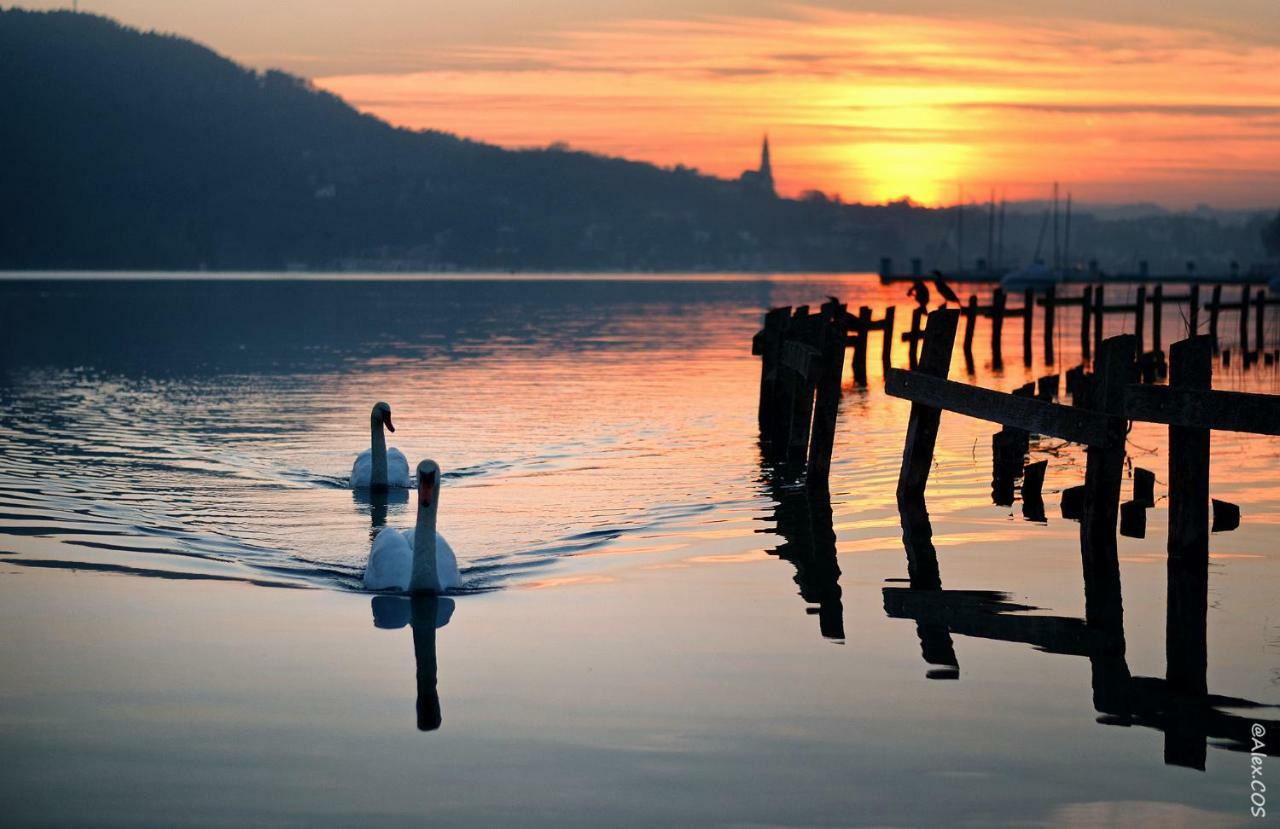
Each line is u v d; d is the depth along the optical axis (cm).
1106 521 1341
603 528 1648
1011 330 6306
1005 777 873
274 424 2752
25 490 1873
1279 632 1167
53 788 864
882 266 11938
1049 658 1105
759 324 7525
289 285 16738
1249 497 1786
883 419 2680
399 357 4738
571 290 16475
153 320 7444
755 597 1303
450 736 946
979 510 1728
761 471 2069
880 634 1173
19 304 9312
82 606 1279
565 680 1059
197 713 993
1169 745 923
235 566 1457
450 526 1673
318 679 1068
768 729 953
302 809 834
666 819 816
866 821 813
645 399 3216
